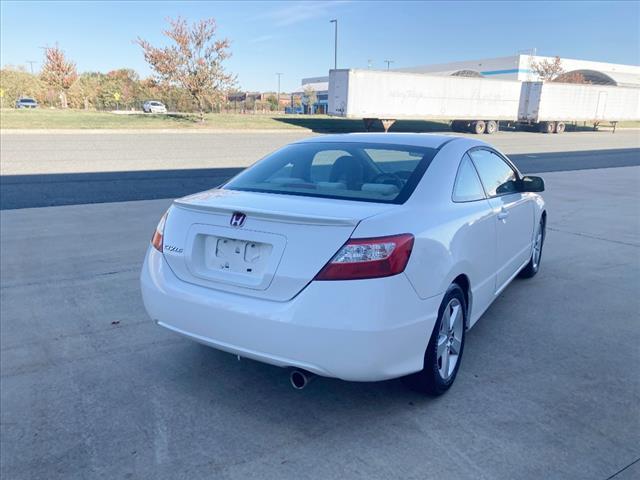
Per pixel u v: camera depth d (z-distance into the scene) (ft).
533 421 9.90
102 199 31.37
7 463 8.70
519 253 15.89
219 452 9.00
